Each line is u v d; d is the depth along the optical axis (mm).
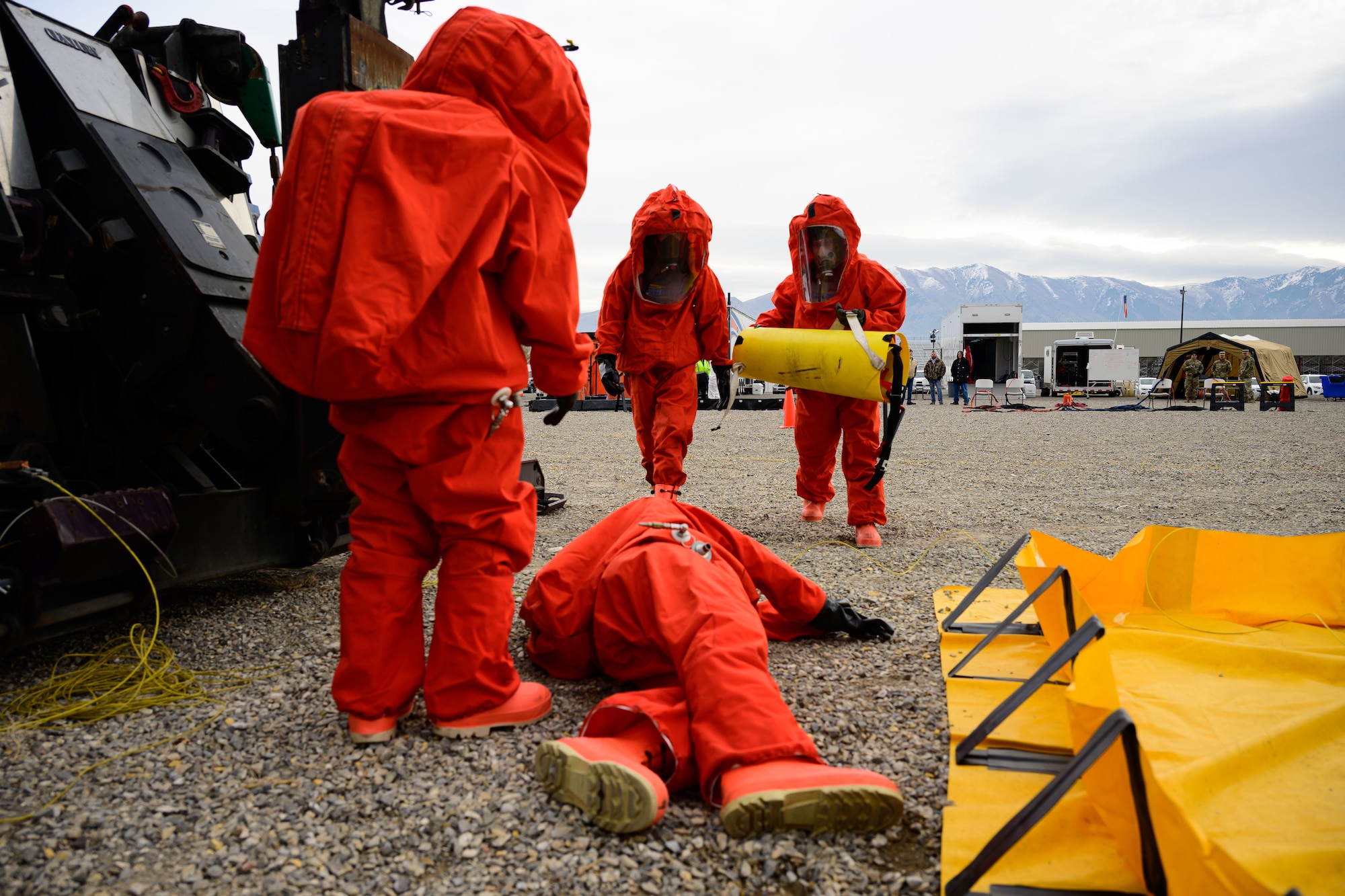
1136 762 1552
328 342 1907
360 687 2260
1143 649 2803
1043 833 1790
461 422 2137
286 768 2154
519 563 2383
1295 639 2959
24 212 3014
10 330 3102
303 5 3271
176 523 2875
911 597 3881
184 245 3248
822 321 5375
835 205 5043
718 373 5715
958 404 30281
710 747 1920
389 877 1718
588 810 1858
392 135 1953
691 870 1743
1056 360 38219
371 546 2254
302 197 1973
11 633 2473
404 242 1920
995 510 6633
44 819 1897
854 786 1771
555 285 2170
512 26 2180
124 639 3193
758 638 2203
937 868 1759
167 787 2062
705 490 7875
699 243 5152
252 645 3145
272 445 3334
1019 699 1976
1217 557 3320
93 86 3322
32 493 2965
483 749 2262
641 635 2516
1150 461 10312
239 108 4043
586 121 2309
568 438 14711
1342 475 8656
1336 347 46250
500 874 1723
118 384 3488
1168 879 1486
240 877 1714
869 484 4867
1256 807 1768
